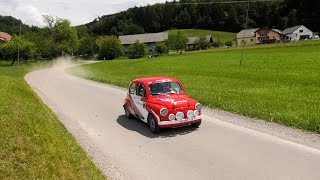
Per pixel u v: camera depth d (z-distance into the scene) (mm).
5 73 45406
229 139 10664
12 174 6438
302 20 130375
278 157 8852
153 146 10438
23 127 9172
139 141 11047
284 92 20875
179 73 39469
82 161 8727
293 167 8164
